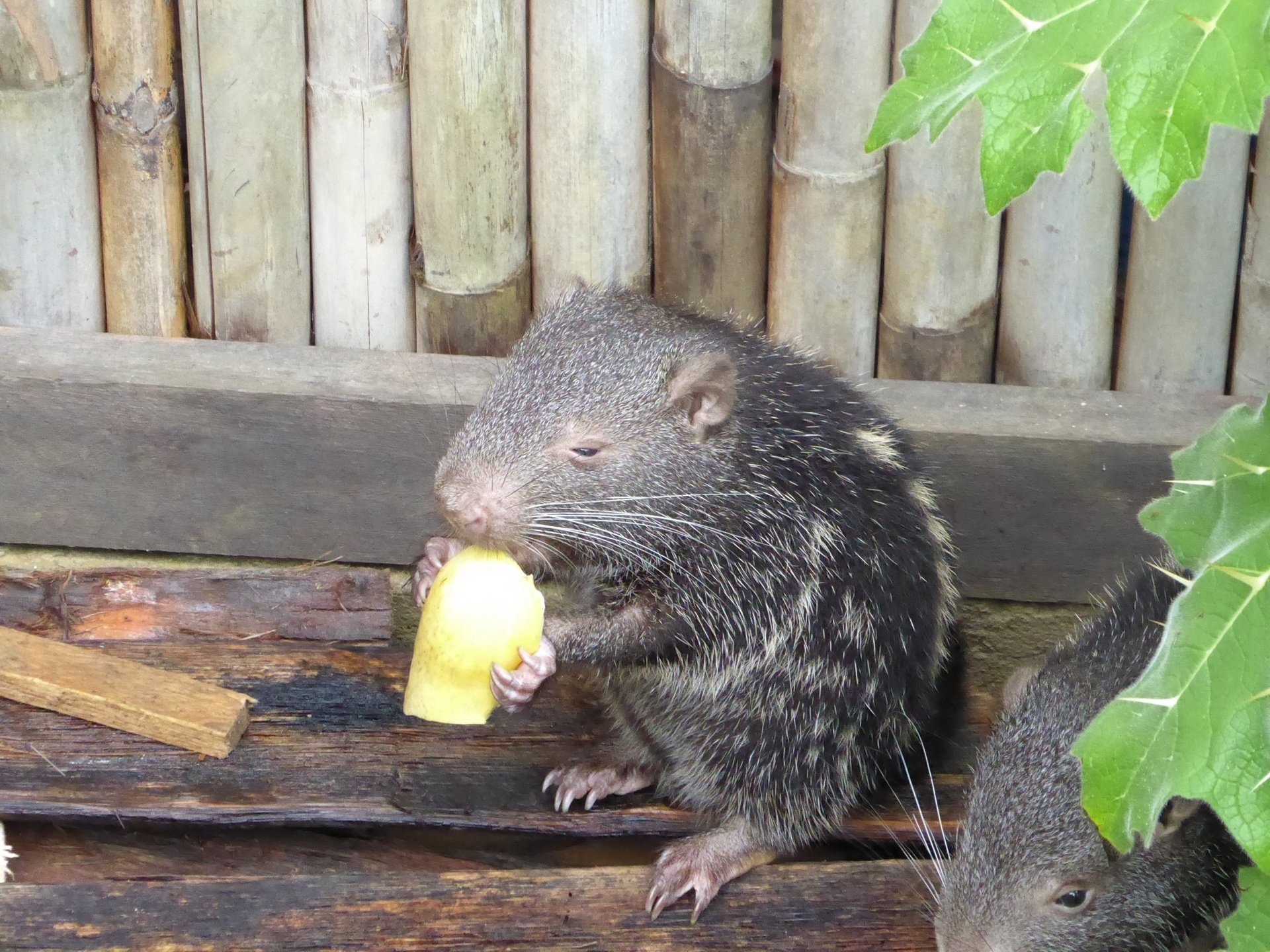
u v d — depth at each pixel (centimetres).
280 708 181
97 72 187
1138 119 138
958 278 190
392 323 194
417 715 171
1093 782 146
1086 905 168
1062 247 188
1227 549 146
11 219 189
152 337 191
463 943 169
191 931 168
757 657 177
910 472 180
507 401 172
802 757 178
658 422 172
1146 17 139
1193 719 145
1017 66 141
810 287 191
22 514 190
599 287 183
